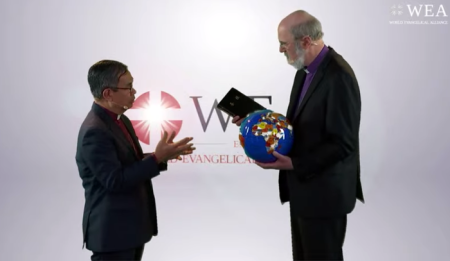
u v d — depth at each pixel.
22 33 5.68
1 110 5.72
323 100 2.14
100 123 2.07
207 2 5.63
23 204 4.71
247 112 2.50
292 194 2.31
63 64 5.70
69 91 5.72
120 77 2.08
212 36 5.65
